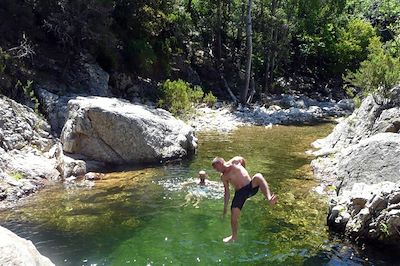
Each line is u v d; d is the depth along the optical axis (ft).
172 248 26.73
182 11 102.53
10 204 33.37
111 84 75.25
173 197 35.47
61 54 67.72
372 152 32.55
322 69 131.64
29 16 64.23
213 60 110.01
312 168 44.60
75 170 40.96
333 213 29.25
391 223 25.26
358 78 53.98
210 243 27.43
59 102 54.24
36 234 28.27
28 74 57.16
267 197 25.18
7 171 38.24
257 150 53.42
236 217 26.04
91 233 28.58
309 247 26.66
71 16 67.05
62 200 34.45
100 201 34.40
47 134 47.60
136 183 39.09
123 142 45.27
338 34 132.87
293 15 111.24
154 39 90.84
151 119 48.11
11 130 43.47
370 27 135.03
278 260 25.13
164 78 89.51
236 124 73.56
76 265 24.44
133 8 85.15
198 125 70.54
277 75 121.29
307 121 80.23
